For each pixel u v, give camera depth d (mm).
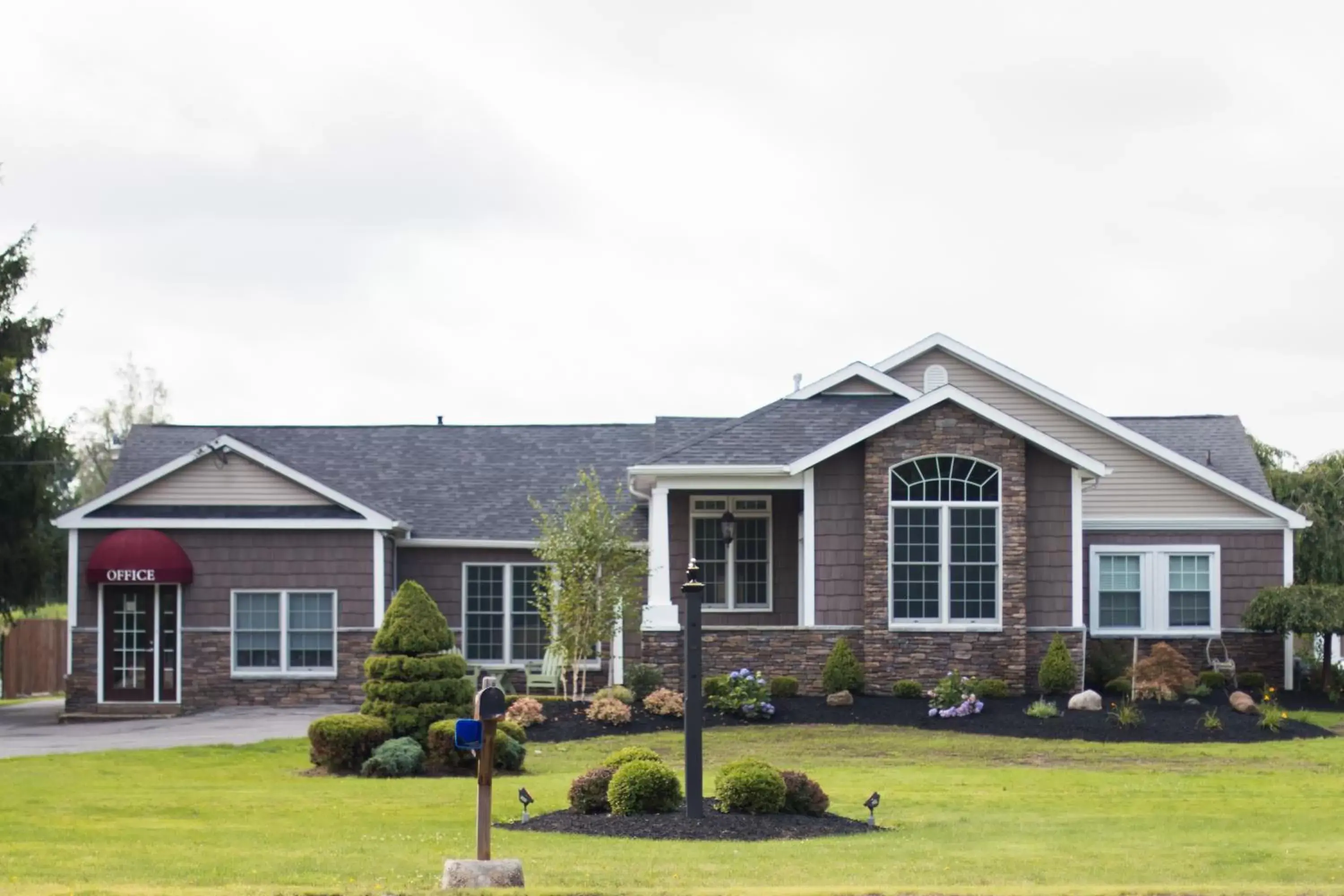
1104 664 31109
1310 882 12508
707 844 14609
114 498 31547
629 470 29734
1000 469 29203
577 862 13336
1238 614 34281
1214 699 28969
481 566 33594
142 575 30875
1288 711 30156
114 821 16172
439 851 14109
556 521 31172
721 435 30703
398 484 35719
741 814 16188
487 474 36406
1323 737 25438
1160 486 34625
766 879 12367
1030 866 13227
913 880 12328
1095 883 12242
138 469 35469
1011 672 28906
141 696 31672
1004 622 28984
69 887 11477
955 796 18719
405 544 33094
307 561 31656
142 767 21609
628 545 29734
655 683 28234
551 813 16734
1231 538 34438
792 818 16172
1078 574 29484
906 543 29312
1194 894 11484
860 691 28938
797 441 30406
